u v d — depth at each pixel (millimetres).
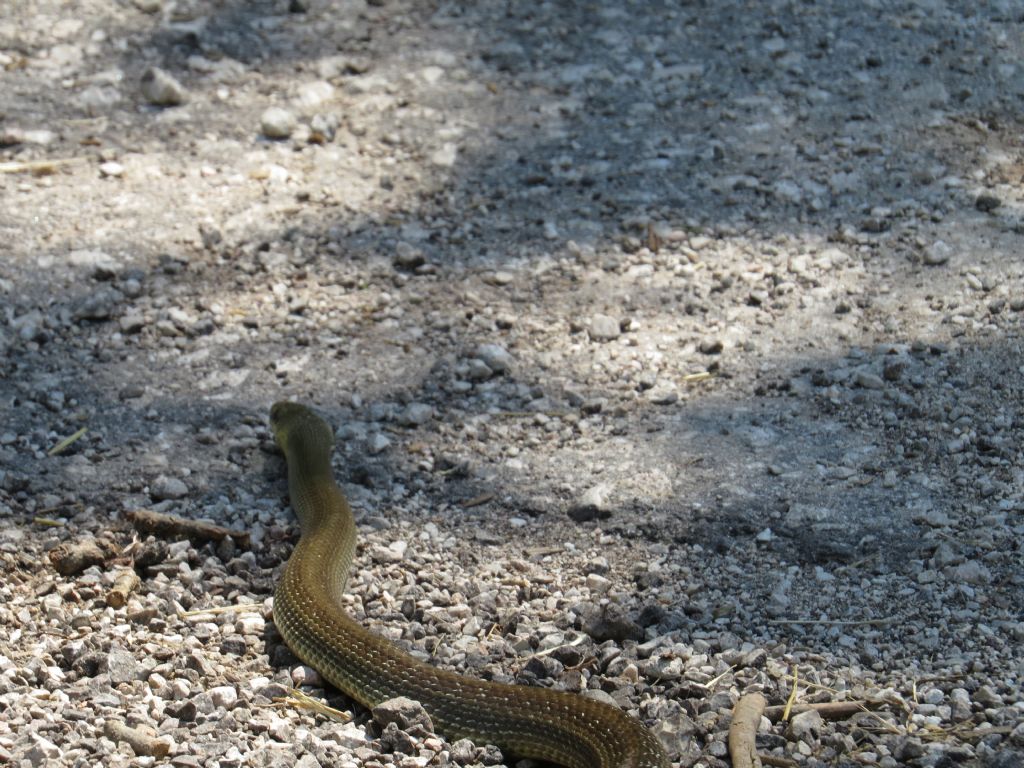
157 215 18578
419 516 13594
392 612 12008
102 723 9734
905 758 9625
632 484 13789
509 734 10219
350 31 23219
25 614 11664
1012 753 9422
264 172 19609
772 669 10852
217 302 17109
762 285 17125
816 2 23375
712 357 15930
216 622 11938
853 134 20109
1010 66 21625
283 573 12219
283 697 10773
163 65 22031
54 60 21969
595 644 11438
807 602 11875
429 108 21219
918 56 21859
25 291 17016
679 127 20531
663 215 18609
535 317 16828
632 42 22672
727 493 13547
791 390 15172
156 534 13047
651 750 9453
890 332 16062
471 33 23141
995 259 17188
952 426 14328
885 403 14828
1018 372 15055
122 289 17156
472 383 15719
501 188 19391
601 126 20688
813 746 9828
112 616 11758
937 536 12625
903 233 17922
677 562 12617
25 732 9461
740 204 18766
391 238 18391
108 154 19797
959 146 19766
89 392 15516
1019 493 13148
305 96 21328
